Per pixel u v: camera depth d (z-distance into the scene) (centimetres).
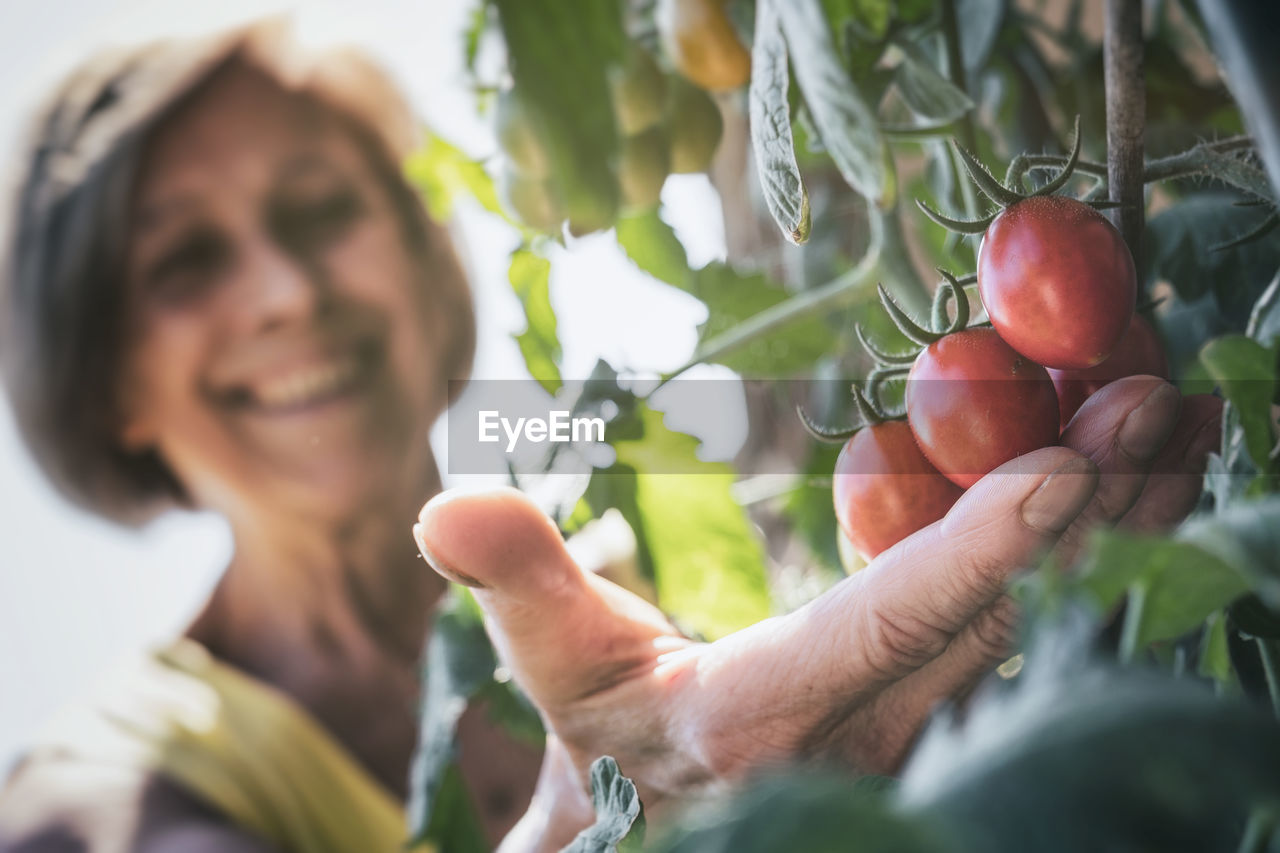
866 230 98
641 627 44
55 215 141
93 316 145
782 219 39
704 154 79
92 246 142
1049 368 38
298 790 128
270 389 151
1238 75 21
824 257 95
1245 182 34
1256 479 32
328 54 153
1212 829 16
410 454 158
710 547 83
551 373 88
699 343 93
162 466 163
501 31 70
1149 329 38
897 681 37
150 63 146
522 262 85
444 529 39
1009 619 36
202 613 159
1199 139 36
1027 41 68
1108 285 32
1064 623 20
